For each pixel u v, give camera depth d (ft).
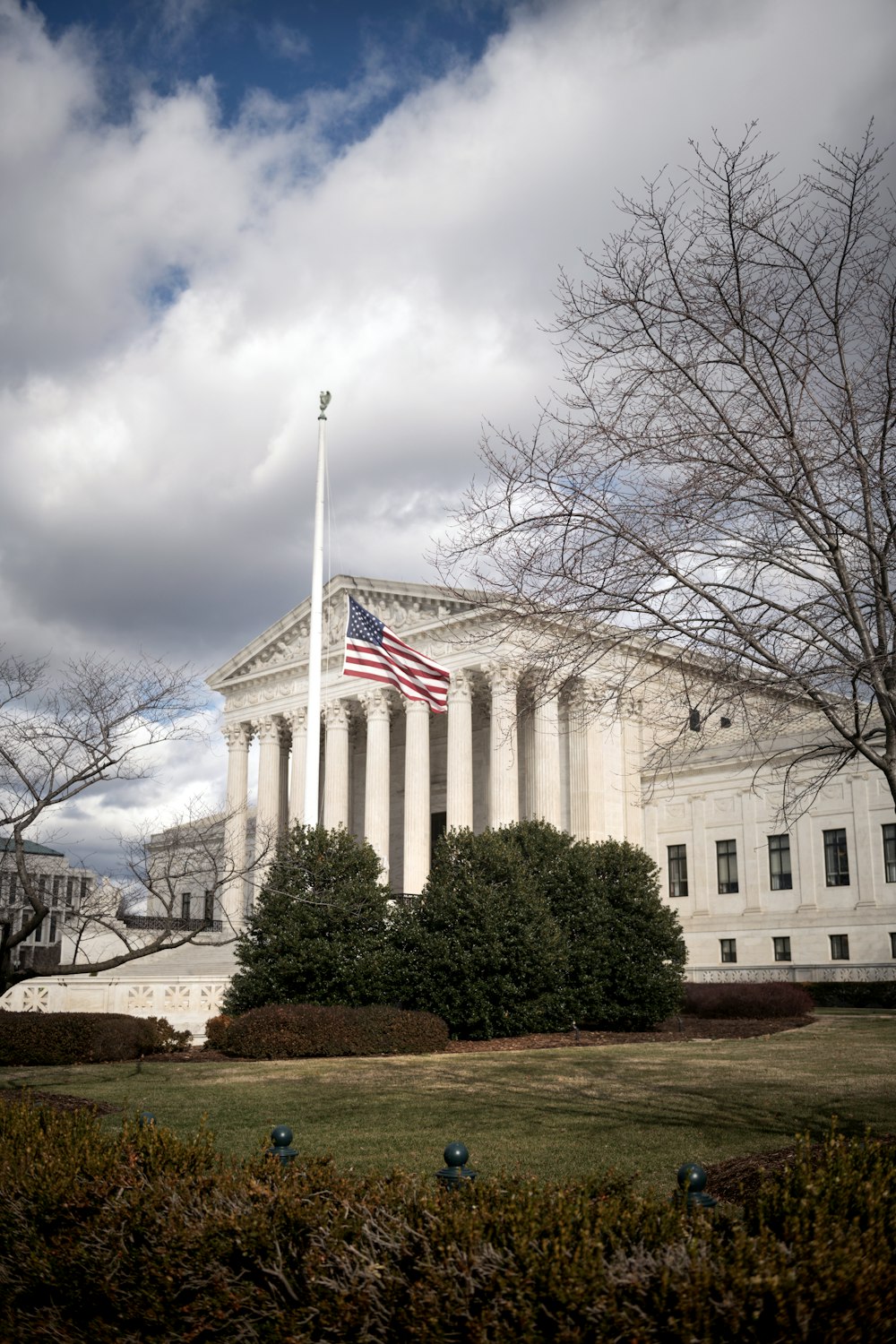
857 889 205.46
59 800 77.25
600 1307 20.66
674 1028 142.82
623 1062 99.96
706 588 57.57
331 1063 102.94
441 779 270.67
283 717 274.16
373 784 244.42
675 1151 55.47
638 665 57.36
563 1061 101.81
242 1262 25.57
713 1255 22.47
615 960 139.23
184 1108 74.18
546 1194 26.30
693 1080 85.20
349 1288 23.06
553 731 215.10
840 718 57.41
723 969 217.15
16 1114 39.34
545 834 151.12
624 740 232.12
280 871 132.16
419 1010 127.95
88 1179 30.60
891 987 183.01
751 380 52.90
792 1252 22.15
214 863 107.14
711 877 225.15
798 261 53.47
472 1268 22.33
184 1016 129.39
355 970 127.24
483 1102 75.61
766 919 215.92
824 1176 26.99
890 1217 24.41
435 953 129.80
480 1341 21.06
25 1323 28.40
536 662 57.93
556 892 143.64
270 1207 26.86
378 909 133.39
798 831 214.07
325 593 262.06
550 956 132.98
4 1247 29.73
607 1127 63.62
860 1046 109.19
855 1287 20.86
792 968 208.03
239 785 282.15
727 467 52.01
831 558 51.31
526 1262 22.17
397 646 155.63
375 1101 76.74
